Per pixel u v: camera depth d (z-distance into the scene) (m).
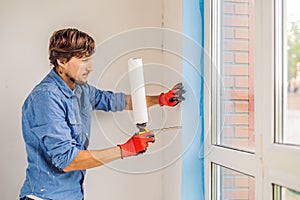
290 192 1.21
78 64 1.88
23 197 1.90
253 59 1.50
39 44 2.19
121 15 2.27
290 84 1.26
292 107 1.24
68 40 1.87
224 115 1.78
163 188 2.28
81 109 1.95
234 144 1.67
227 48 1.77
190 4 1.93
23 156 2.18
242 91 1.59
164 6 2.27
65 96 1.86
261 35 1.34
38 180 1.87
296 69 1.22
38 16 2.19
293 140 1.23
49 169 1.86
